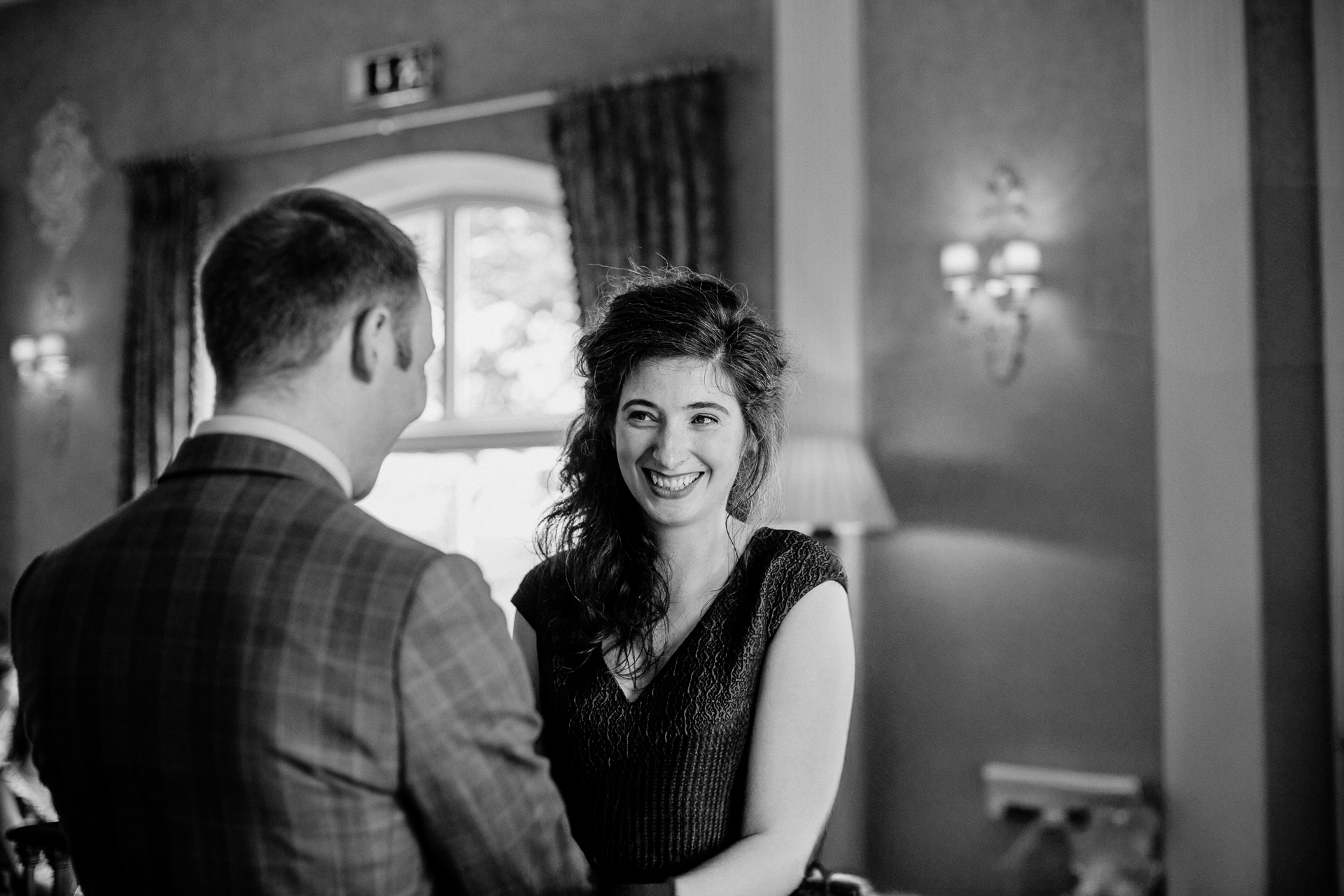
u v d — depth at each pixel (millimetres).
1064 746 3904
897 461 4215
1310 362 3590
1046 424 4008
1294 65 3723
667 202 4625
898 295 4262
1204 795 3633
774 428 1499
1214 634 3643
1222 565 3645
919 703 4121
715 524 1481
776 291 4523
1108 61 4004
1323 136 3627
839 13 4375
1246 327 3670
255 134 5746
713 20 4703
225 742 961
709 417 1403
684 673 1407
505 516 5332
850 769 4117
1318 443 3566
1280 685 3559
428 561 1020
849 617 1466
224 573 993
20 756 3051
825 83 4379
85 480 6078
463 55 5246
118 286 6062
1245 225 3695
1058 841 3857
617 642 1460
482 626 1036
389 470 5586
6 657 3994
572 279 4906
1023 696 3975
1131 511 3877
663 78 4629
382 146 5426
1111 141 3980
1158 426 3807
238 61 5820
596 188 4754
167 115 5984
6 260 6367
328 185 5535
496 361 5453
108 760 1022
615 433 1457
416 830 1020
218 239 1099
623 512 1498
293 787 955
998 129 4156
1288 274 3643
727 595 1450
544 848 1059
